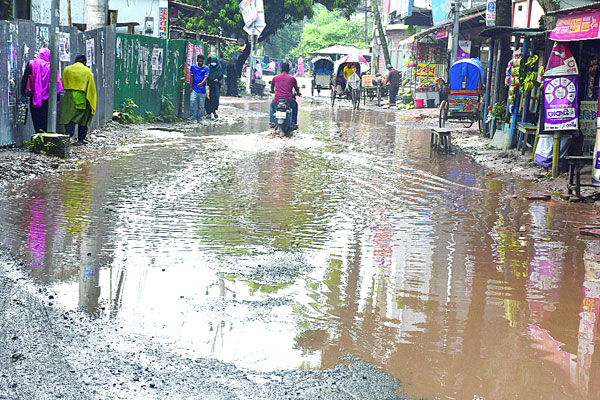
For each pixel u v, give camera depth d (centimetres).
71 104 1399
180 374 420
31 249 675
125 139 1627
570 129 1196
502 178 1257
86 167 1193
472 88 2156
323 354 458
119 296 554
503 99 1756
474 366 446
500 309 558
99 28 1717
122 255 671
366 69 3781
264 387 407
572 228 871
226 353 454
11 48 1245
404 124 2411
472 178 1252
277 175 1204
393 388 412
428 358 457
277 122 1816
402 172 1300
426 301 572
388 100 3878
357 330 502
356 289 598
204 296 563
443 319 531
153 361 437
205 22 4184
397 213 933
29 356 436
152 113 2078
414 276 642
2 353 439
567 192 1104
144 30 2684
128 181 1080
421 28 4259
